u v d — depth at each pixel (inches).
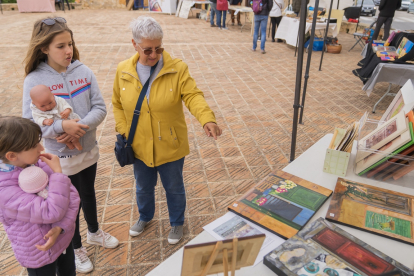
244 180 135.0
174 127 83.7
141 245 101.6
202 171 140.8
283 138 169.8
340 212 65.1
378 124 91.6
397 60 198.2
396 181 77.0
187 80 78.9
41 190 55.9
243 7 480.7
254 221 62.8
